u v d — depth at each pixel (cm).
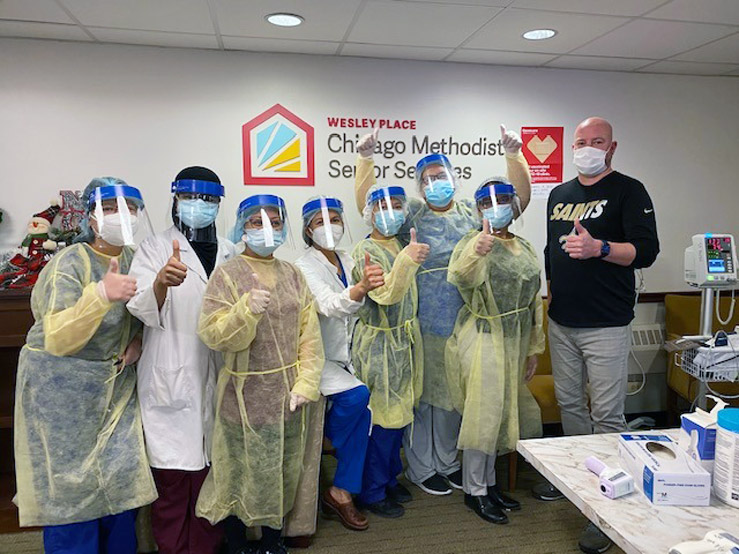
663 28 271
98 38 281
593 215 237
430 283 243
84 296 152
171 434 180
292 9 240
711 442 122
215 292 175
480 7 241
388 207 224
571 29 271
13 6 237
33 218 277
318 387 187
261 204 181
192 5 235
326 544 219
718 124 367
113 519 183
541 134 342
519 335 232
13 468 281
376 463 236
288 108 310
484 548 217
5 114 284
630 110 354
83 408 167
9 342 243
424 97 325
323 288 205
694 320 333
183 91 299
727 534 100
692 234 371
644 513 113
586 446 147
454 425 261
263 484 179
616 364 236
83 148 293
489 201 225
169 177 302
